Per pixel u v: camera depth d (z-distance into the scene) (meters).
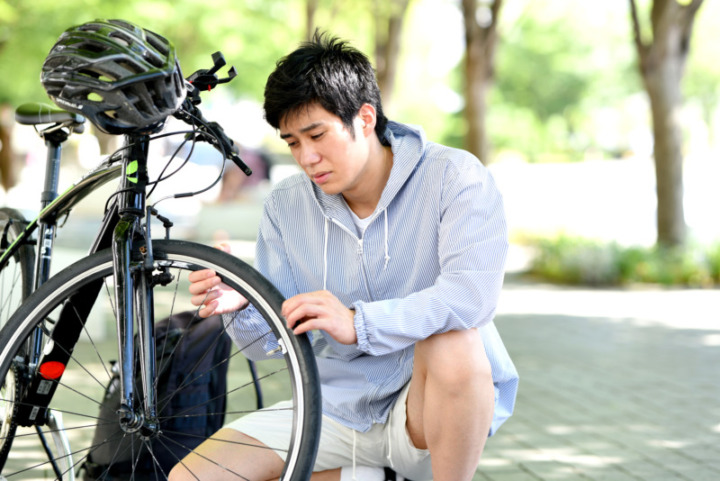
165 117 1.93
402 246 2.18
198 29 16.05
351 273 2.22
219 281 2.01
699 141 39.50
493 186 2.14
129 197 2.04
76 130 2.53
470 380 2.00
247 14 16.34
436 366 2.01
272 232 2.32
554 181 15.79
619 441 3.72
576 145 43.19
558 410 4.29
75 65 1.78
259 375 4.70
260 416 2.29
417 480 2.31
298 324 1.97
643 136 43.09
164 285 2.05
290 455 1.93
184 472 2.20
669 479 3.20
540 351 5.93
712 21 30.17
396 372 2.24
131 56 1.78
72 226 9.54
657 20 10.32
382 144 2.23
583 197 15.27
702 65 33.97
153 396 2.01
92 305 2.18
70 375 4.45
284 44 17.25
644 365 5.44
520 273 11.30
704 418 4.12
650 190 14.30
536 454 3.52
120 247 1.98
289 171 17.75
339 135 2.00
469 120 12.28
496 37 12.16
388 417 2.22
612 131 43.31
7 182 15.22
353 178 2.06
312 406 1.92
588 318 7.50
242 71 17.83
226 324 2.22
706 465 3.38
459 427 2.02
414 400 2.12
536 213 15.73
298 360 1.94
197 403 2.65
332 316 1.93
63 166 18.28
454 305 1.98
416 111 38.56
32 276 2.53
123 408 1.94
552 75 36.56
